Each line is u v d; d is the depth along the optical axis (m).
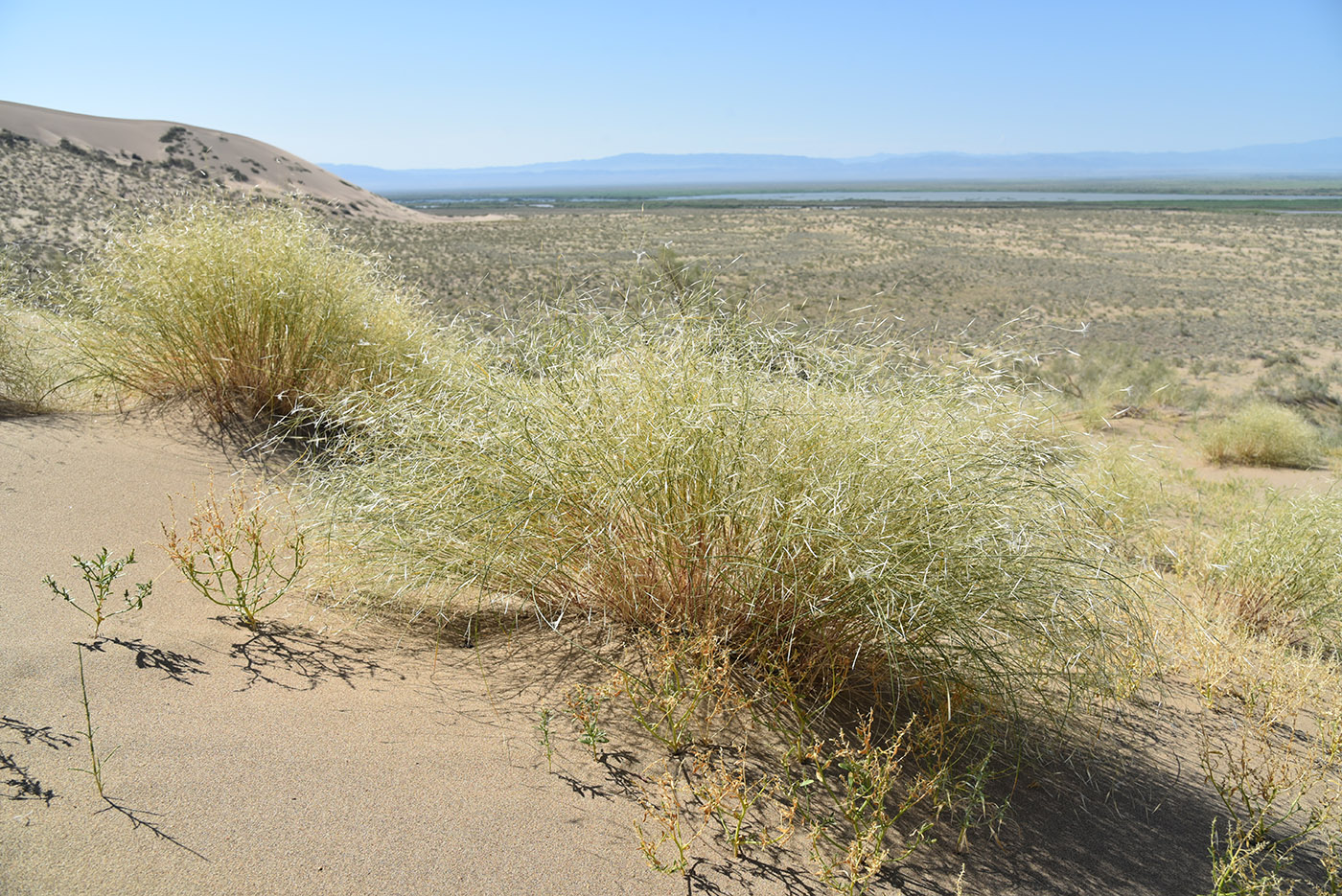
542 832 2.03
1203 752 2.94
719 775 2.25
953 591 2.53
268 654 2.73
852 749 2.46
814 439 2.94
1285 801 2.71
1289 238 87.88
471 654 2.94
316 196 84.31
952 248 75.62
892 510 2.66
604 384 3.20
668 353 3.27
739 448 2.78
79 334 5.37
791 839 2.11
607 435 2.97
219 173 76.06
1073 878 2.15
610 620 3.09
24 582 2.96
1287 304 44.62
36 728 2.15
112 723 2.22
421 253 51.25
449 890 1.82
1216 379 25.05
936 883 2.05
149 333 5.20
